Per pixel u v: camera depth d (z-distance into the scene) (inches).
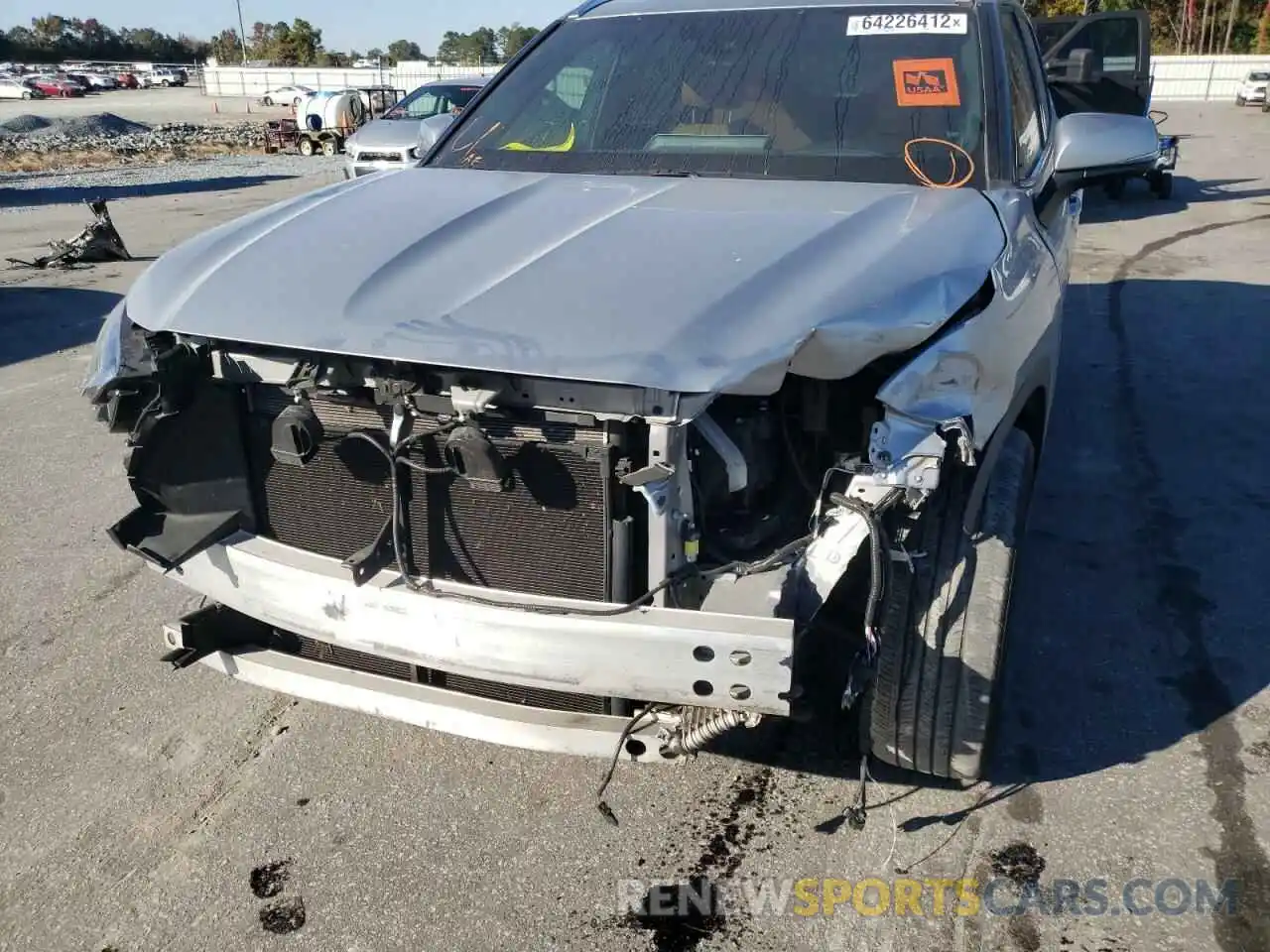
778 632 82.4
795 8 142.3
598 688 87.7
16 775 119.2
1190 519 179.8
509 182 125.6
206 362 101.0
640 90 139.1
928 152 123.3
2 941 96.7
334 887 102.5
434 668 93.7
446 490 94.4
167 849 107.9
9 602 157.9
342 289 95.2
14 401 258.4
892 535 94.3
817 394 92.4
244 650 113.8
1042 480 197.0
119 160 955.3
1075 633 144.4
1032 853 104.3
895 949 93.9
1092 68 457.1
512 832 109.2
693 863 104.6
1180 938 94.0
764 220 104.0
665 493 84.6
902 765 104.2
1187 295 344.8
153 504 108.1
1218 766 116.6
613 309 86.8
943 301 90.4
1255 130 1109.7
